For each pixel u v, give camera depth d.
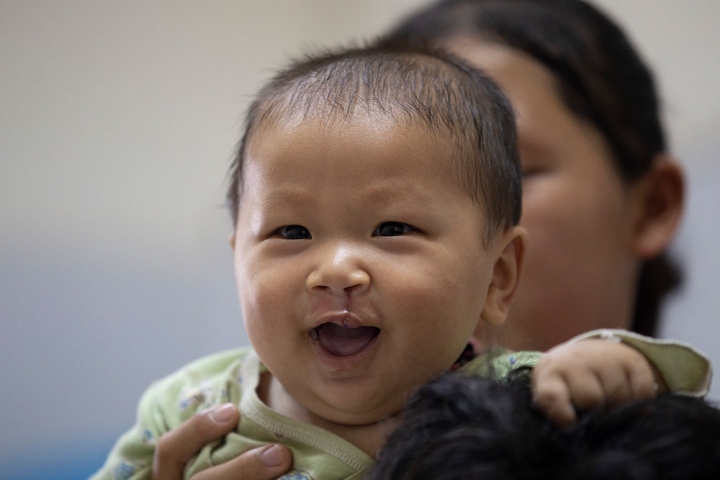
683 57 1.93
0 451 1.76
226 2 2.16
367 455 0.66
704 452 0.47
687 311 1.65
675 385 0.62
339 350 0.63
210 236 2.07
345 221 0.63
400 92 0.68
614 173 1.12
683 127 1.89
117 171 1.98
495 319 0.72
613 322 1.14
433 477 0.47
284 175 0.64
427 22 1.20
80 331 1.90
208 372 0.87
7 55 1.85
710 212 1.73
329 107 0.66
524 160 1.05
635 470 0.44
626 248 1.15
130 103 2.00
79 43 1.94
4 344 1.80
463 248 0.65
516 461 0.46
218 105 2.11
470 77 0.76
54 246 1.88
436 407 0.52
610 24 1.21
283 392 0.74
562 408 0.52
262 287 0.64
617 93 1.13
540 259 1.03
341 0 2.36
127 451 0.82
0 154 1.84
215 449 0.73
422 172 0.64
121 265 1.97
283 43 2.25
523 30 1.11
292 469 0.67
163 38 2.05
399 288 0.61
